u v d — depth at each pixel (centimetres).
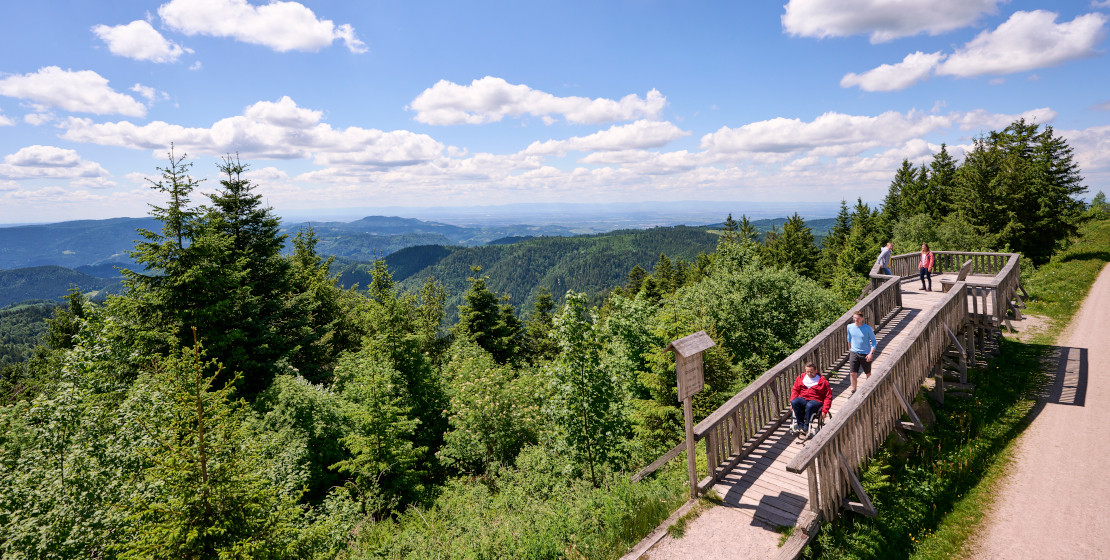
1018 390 1293
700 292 1866
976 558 723
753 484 779
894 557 705
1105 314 1934
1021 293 1928
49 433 766
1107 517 791
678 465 990
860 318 1010
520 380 1836
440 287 5038
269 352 1911
